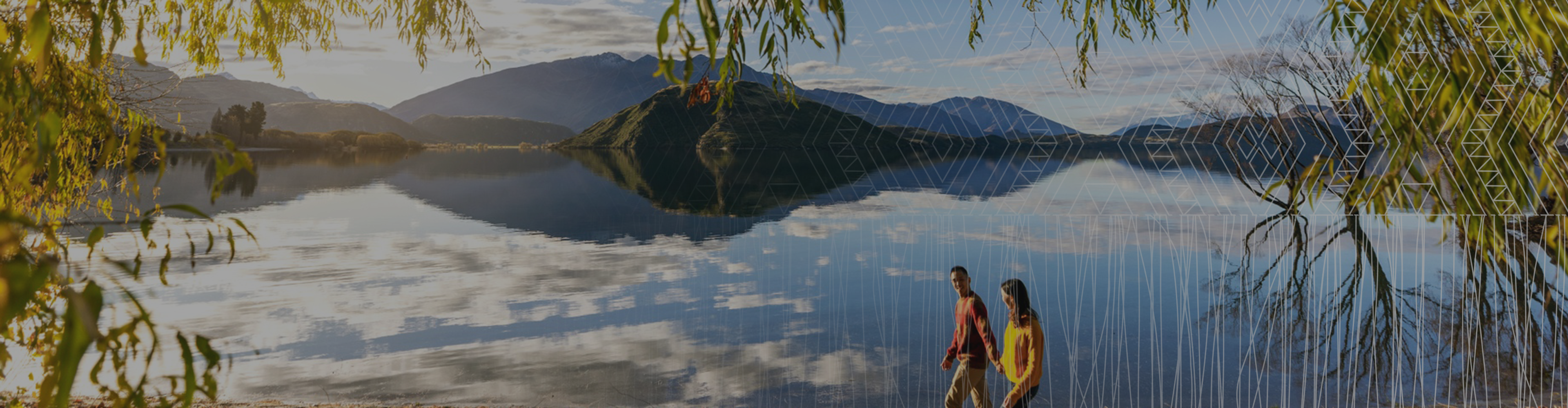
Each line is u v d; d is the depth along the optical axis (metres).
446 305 10.51
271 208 27.86
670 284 12.22
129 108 2.21
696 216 25.58
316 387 6.36
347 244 18.00
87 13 0.89
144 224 0.75
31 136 0.86
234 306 10.25
